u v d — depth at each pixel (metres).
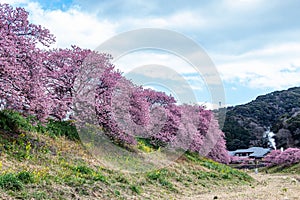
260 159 55.59
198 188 13.42
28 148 9.96
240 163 51.16
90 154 12.04
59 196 7.21
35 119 11.84
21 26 10.59
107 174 10.65
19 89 9.80
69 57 14.02
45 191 7.17
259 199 10.82
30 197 6.59
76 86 13.62
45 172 8.41
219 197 11.20
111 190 8.95
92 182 8.84
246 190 14.69
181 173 14.90
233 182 16.78
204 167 18.05
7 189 6.59
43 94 10.51
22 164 8.80
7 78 9.40
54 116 12.82
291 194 12.58
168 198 10.23
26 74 9.92
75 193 7.75
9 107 9.71
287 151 43.91
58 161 10.12
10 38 9.99
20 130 10.96
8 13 10.48
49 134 12.12
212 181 15.57
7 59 9.37
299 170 37.81
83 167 9.86
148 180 11.94
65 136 12.84
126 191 9.53
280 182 21.41
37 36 10.90
